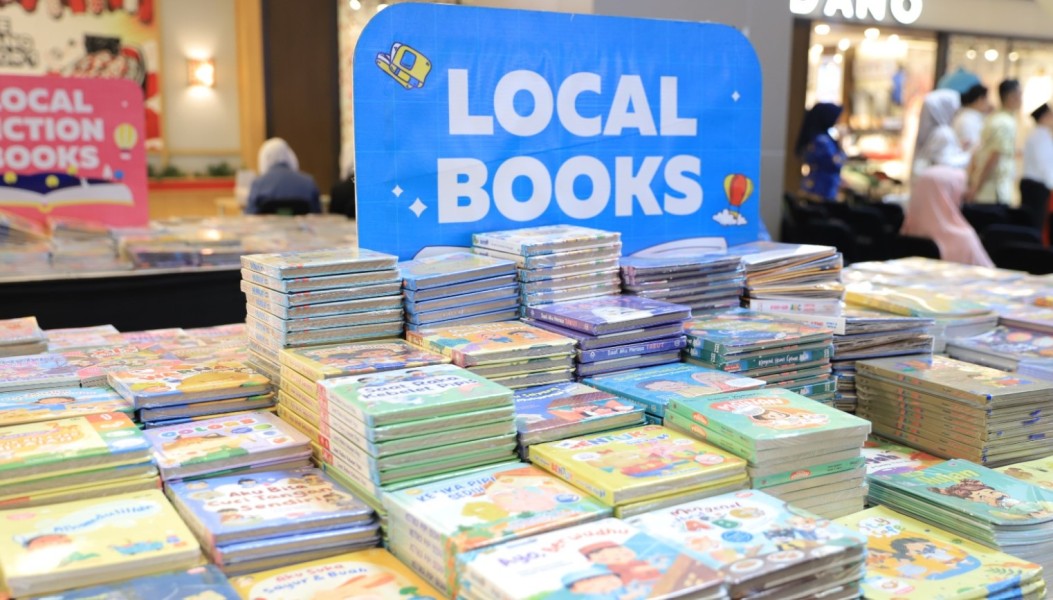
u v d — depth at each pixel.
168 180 9.97
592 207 2.52
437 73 2.26
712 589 1.22
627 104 2.52
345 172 8.41
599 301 2.24
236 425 1.89
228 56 10.51
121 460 1.64
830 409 1.79
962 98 6.79
